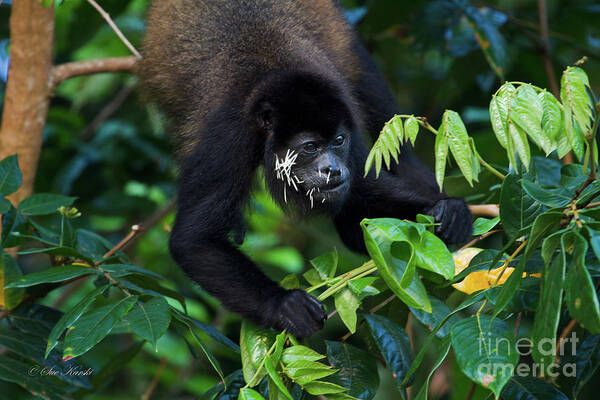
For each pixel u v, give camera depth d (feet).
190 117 28.37
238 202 25.79
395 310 21.71
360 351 19.63
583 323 12.17
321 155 25.82
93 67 31.42
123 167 40.42
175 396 37.99
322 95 25.64
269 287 22.24
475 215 24.66
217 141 25.50
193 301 37.60
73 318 16.97
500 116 15.11
